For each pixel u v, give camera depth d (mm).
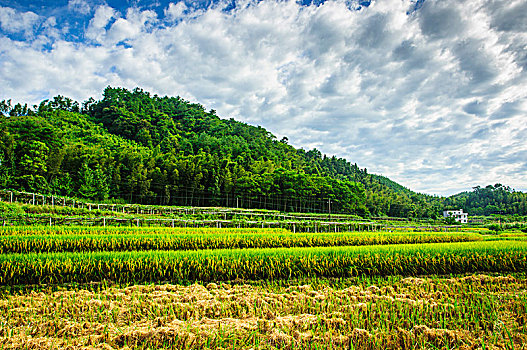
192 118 160375
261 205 80750
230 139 129625
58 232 21109
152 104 161250
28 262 11734
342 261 14117
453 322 8281
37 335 7547
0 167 46406
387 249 15438
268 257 13594
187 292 11055
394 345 7102
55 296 10359
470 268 15430
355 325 8109
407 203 123125
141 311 9086
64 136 75625
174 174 70250
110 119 122125
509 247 16328
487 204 155875
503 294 11141
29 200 39531
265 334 7641
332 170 170500
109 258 12586
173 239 18625
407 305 9492
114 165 65938
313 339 7293
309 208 89938
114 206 47250
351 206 100000
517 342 7363
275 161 119125
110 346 6969
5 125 62188
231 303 9789
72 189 52906
